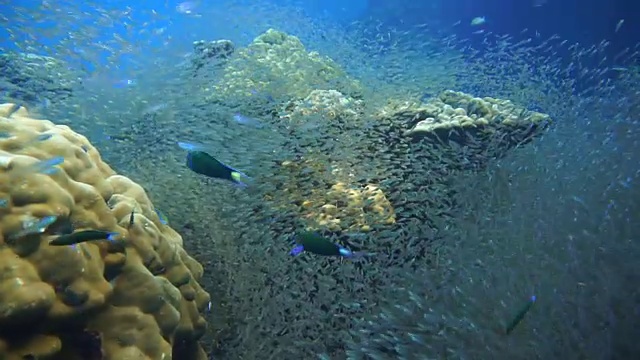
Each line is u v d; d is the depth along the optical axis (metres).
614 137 5.72
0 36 6.72
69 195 2.45
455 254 4.26
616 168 5.16
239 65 7.39
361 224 4.35
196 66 7.35
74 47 7.00
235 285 4.02
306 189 4.70
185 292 2.94
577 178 5.06
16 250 2.17
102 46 7.17
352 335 3.70
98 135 5.31
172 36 8.29
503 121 5.55
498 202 4.79
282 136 5.29
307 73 7.39
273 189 4.68
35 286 2.13
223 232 4.36
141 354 2.44
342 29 9.52
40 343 2.16
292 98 6.50
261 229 4.36
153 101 6.14
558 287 3.74
